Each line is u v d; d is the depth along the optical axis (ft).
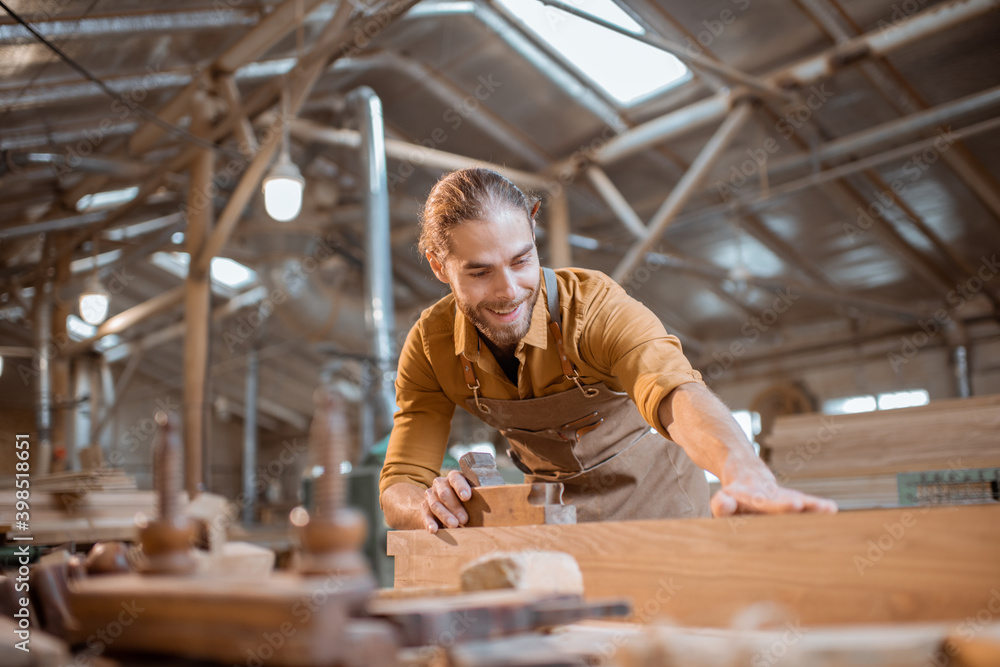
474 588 3.37
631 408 6.87
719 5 24.09
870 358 43.01
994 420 13.70
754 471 4.06
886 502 14.15
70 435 32.68
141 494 12.80
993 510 2.92
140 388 59.36
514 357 6.50
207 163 23.02
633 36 21.48
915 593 3.03
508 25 25.66
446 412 7.17
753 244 36.35
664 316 44.37
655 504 7.14
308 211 31.24
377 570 20.10
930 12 22.56
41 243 35.94
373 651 2.38
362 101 25.22
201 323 22.61
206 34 21.40
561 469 7.12
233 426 65.21
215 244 22.24
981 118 27.20
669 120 27.66
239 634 2.43
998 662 2.18
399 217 35.63
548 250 35.04
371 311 23.56
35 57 18.70
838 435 15.46
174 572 2.94
